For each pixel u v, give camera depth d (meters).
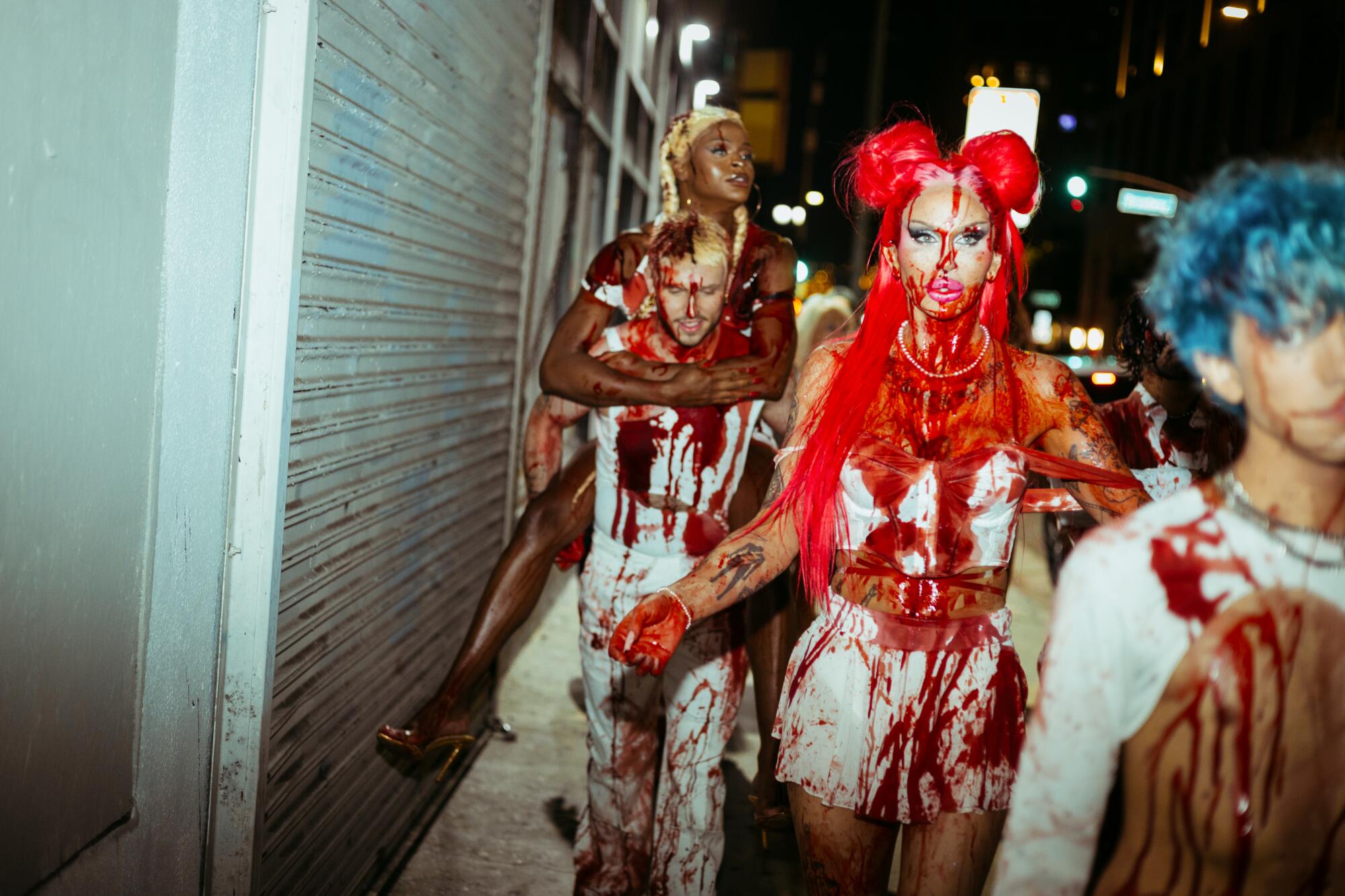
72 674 1.94
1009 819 1.45
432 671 3.76
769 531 2.35
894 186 2.31
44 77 1.72
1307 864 1.38
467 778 4.18
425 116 3.20
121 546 2.05
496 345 4.29
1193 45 27.94
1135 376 3.67
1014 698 2.31
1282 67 22.56
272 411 2.34
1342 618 1.36
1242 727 1.36
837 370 2.37
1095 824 1.42
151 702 2.20
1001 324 2.44
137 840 2.18
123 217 1.95
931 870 2.26
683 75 14.67
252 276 2.32
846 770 2.27
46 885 1.91
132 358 2.02
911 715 2.25
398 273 3.11
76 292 1.84
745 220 3.23
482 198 3.92
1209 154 26.48
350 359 2.80
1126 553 1.39
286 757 2.62
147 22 1.97
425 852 3.58
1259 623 1.36
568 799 4.05
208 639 2.37
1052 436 2.41
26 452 1.76
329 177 2.56
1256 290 1.29
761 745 3.75
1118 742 1.41
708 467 3.06
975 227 2.24
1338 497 1.35
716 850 3.08
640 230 3.23
